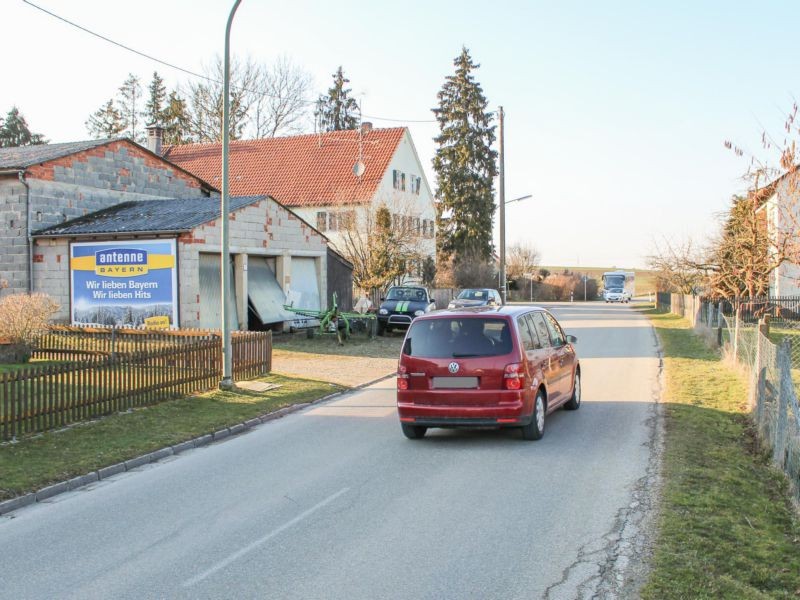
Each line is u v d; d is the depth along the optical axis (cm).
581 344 2438
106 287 2255
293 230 2711
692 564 539
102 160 2556
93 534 659
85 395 1155
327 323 2559
